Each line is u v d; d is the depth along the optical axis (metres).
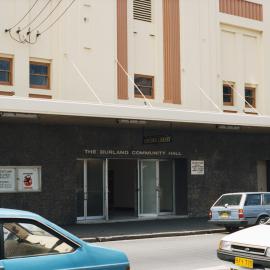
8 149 19.22
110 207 26.20
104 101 21.05
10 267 5.30
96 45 21.05
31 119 18.48
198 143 24.22
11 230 5.49
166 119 19.36
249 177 25.98
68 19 20.42
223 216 18.22
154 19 23.03
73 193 20.48
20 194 19.34
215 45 24.86
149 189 23.25
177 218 23.06
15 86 19.09
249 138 26.17
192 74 23.92
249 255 8.87
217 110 24.58
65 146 20.44
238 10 25.94
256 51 26.77
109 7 21.53
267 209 18.25
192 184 23.83
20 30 19.30
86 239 16.11
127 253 13.59
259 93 26.69
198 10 24.42
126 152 21.94
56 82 20.05
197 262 12.02
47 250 5.72
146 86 22.66
